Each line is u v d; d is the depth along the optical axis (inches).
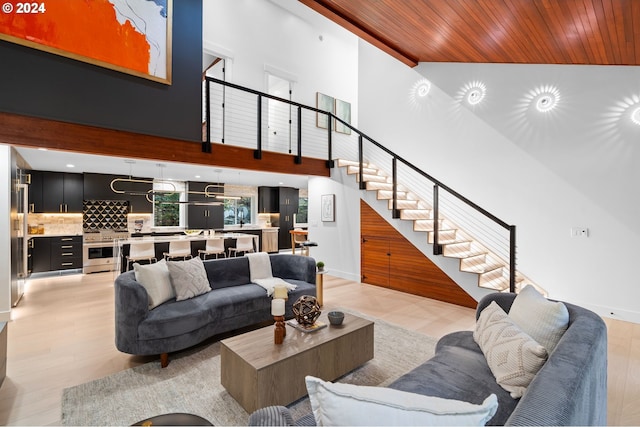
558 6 107.4
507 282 169.9
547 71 172.4
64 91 119.3
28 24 112.3
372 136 268.7
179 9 151.9
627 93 148.0
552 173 170.4
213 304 120.5
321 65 313.6
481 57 188.2
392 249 208.4
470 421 30.3
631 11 99.9
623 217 148.9
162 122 145.0
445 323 146.8
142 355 113.1
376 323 145.9
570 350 50.6
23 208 206.2
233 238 296.5
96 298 185.8
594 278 156.7
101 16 127.8
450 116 216.2
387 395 33.4
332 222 249.1
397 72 249.9
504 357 63.2
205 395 88.6
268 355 82.4
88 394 88.9
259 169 190.5
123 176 299.4
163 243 265.9
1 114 108.0
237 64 253.6
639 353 115.8
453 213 213.9
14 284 168.6
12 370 102.4
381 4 144.3
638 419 79.5
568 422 34.3
